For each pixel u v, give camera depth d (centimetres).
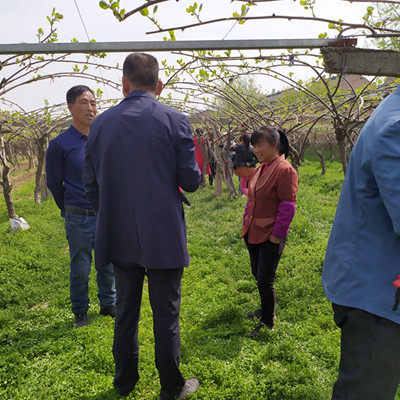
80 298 354
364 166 162
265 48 184
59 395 256
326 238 597
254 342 315
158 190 214
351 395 172
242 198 989
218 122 978
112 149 216
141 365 283
